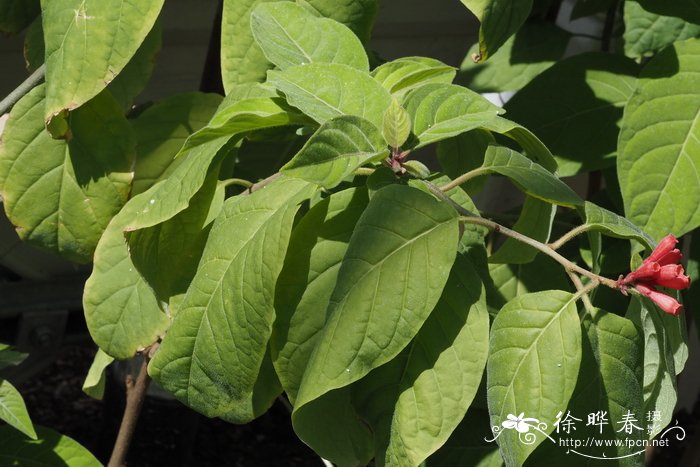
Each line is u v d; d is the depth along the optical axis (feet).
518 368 1.99
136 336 2.41
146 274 2.34
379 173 2.07
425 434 2.04
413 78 2.26
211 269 2.17
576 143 2.72
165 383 2.20
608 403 2.03
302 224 2.12
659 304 1.94
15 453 2.56
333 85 2.13
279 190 2.17
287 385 2.13
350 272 1.99
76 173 2.51
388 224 2.00
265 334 2.09
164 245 2.33
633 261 2.07
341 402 2.19
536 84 2.75
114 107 2.51
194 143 2.20
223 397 2.17
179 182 2.25
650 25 2.78
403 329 1.98
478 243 2.23
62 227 2.53
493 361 2.01
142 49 2.55
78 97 2.34
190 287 2.19
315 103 2.11
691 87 2.51
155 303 2.41
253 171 2.80
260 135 2.43
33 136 2.50
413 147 2.10
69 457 2.57
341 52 2.26
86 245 2.55
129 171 2.52
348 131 2.02
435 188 2.07
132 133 2.52
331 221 2.12
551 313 2.00
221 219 2.21
